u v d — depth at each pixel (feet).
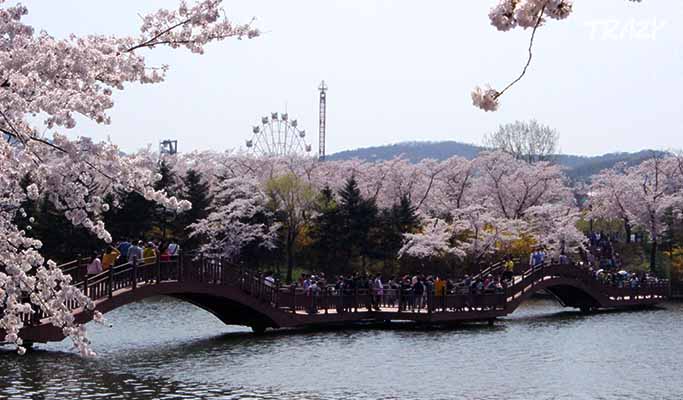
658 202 241.76
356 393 74.43
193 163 252.83
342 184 267.39
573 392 76.74
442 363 92.53
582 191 331.57
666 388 79.15
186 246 211.82
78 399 68.59
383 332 121.19
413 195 265.75
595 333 126.11
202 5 39.65
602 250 235.20
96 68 37.37
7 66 34.96
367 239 215.92
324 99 366.43
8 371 79.51
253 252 221.25
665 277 236.84
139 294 100.17
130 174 38.73
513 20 26.18
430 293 129.49
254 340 110.42
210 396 71.77
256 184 224.33
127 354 95.35
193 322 135.03
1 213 39.34
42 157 38.47
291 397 72.18
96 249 177.99
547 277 160.45
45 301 39.22
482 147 337.31
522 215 260.01
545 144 332.60
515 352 102.37
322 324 130.00
